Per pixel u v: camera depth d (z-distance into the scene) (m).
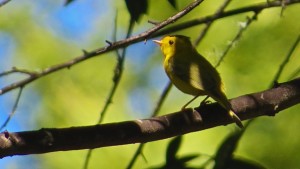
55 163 15.05
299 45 14.05
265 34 14.14
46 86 16.25
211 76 10.22
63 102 16.23
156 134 7.91
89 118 16.17
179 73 10.48
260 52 14.11
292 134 13.16
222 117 8.22
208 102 10.20
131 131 7.79
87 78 16.55
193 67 10.40
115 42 8.93
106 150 14.95
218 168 8.88
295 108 13.27
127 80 16.95
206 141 13.84
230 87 14.04
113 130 7.71
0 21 17.00
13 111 9.11
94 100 16.36
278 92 8.38
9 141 7.33
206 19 10.03
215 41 14.33
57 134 7.50
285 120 13.24
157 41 11.34
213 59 13.09
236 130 9.12
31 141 7.41
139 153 9.12
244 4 14.41
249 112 8.30
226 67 14.17
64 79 16.44
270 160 13.02
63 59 16.83
